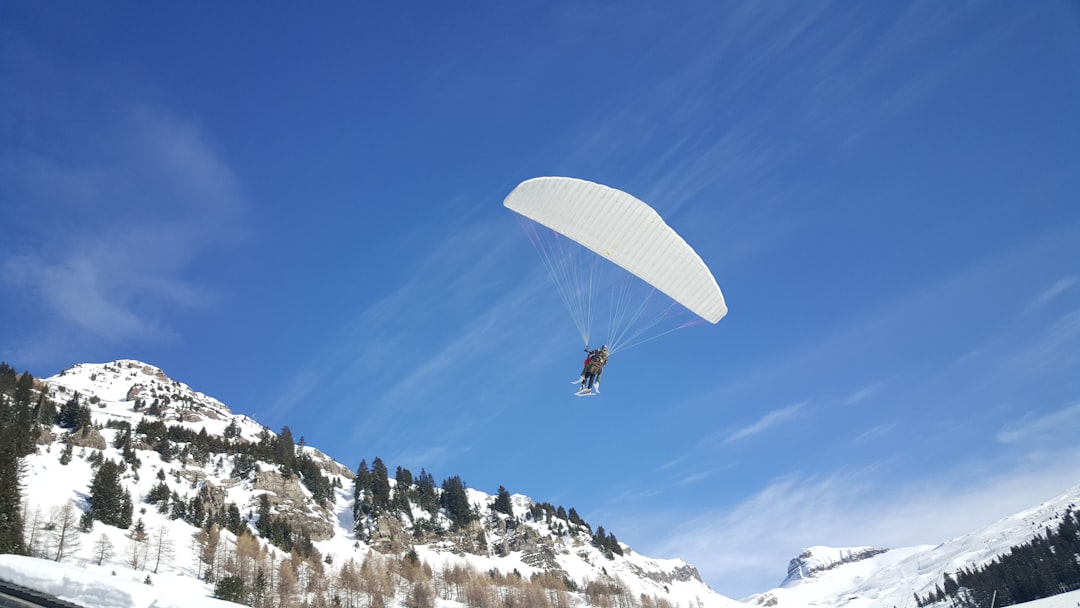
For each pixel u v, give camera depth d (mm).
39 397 174250
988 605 175000
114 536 112875
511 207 33906
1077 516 192625
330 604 116062
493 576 191500
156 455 179500
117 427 189375
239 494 182750
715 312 32781
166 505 138750
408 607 133750
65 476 134750
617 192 30938
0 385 170250
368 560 156000
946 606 197625
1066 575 159125
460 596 152375
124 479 147875
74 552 100562
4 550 74250
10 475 84750
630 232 31719
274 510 180250
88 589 24906
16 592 24359
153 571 104250
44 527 105250
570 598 190875
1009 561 188500
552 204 32344
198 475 179000
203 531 130750
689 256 31547
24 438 138000
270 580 115625
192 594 27438
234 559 120000
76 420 169000
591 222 32031
